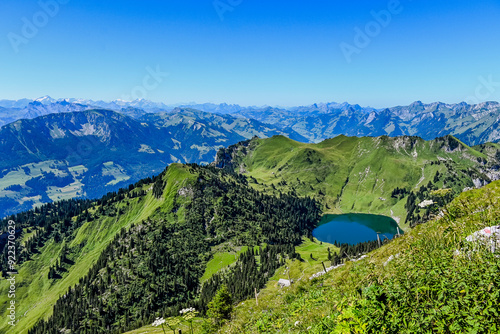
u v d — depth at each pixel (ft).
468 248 35.06
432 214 60.08
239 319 85.15
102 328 531.50
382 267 45.34
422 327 25.82
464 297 25.70
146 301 572.51
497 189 54.75
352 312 31.68
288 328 48.88
